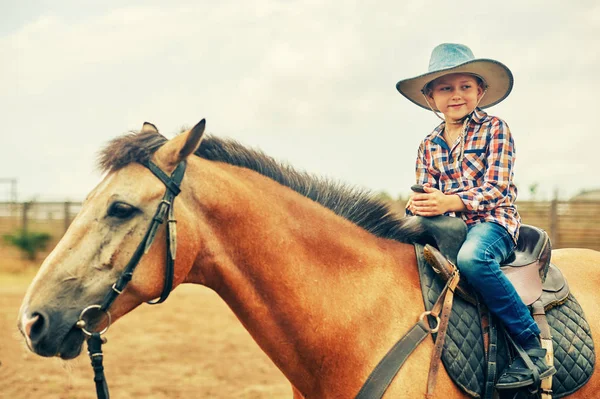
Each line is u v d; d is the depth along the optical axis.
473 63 2.90
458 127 3.05
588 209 14.34
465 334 2.59
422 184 3.08
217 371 7.16
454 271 2.65
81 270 2.29
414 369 2.47
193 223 2.47
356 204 2.83
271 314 2.56
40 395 6.04
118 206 2.35
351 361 2.52
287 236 2.59
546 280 2.90
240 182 2.61
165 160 2.44
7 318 10.12
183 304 12.43
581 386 2.75
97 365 2.31
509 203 2.86
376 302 2.59
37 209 19.38
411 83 3.13
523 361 2.59
